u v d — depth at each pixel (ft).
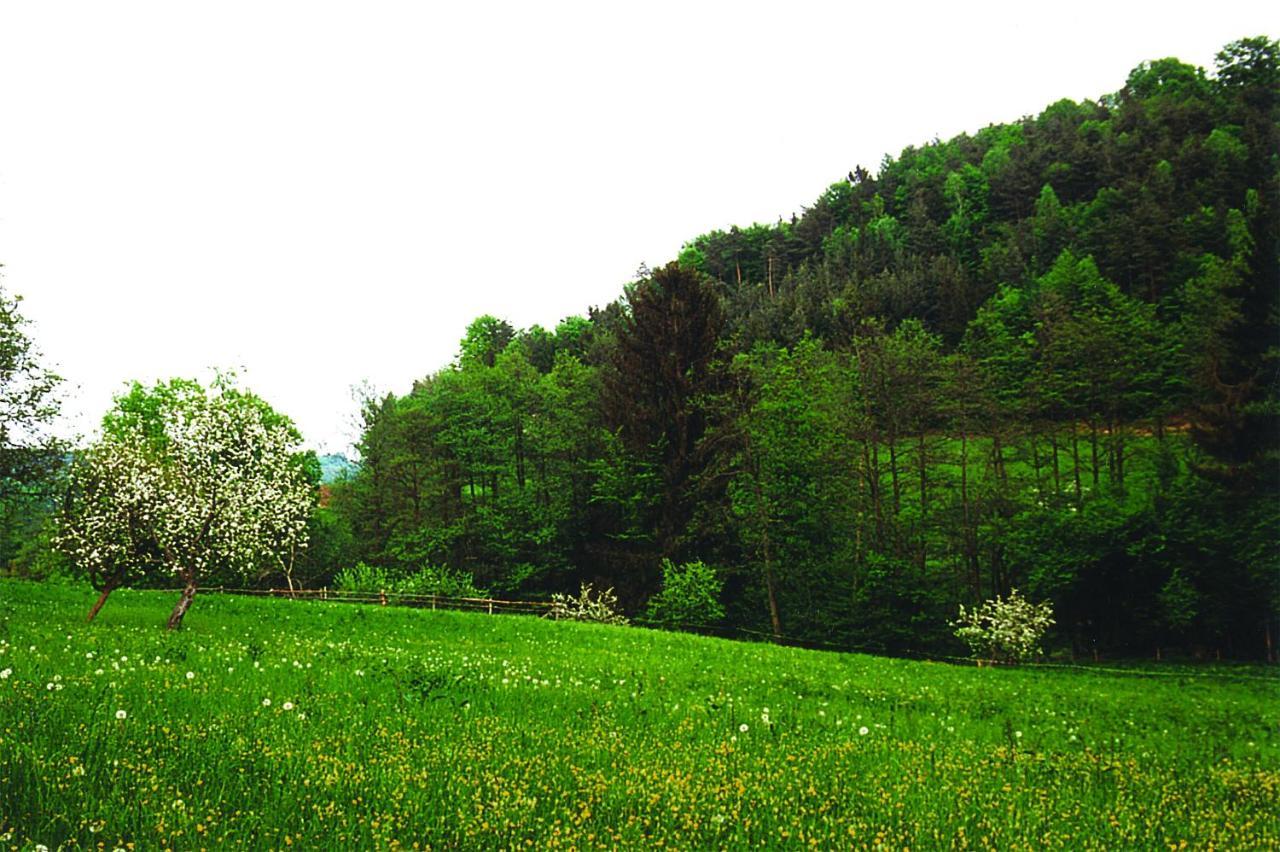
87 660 43.42
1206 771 39.40
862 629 154.61
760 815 24.75
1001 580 184.65
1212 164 411.54
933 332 367.86
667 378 183.21
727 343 193.88
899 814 25.95
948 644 156.04
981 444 199.62
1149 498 164.86
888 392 183.62
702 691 59.72
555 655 80.69
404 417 220.43
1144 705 76.28
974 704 66.08
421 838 20.61
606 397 194.90
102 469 88.12
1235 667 132.16
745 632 162.61
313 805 21.85
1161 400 207.41
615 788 26.66
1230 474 144.56
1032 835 24.72
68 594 108.78
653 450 180.75
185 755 25.08
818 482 172.65
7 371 95.50
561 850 20.30
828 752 36.17
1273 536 138.51
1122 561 157.17
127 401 165.78
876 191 648.38
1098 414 207.31
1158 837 25.96
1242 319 155.22
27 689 31.50
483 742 31.94
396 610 112.78
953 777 32.81
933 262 440.86
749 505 172.24
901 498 194.18
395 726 33.45
